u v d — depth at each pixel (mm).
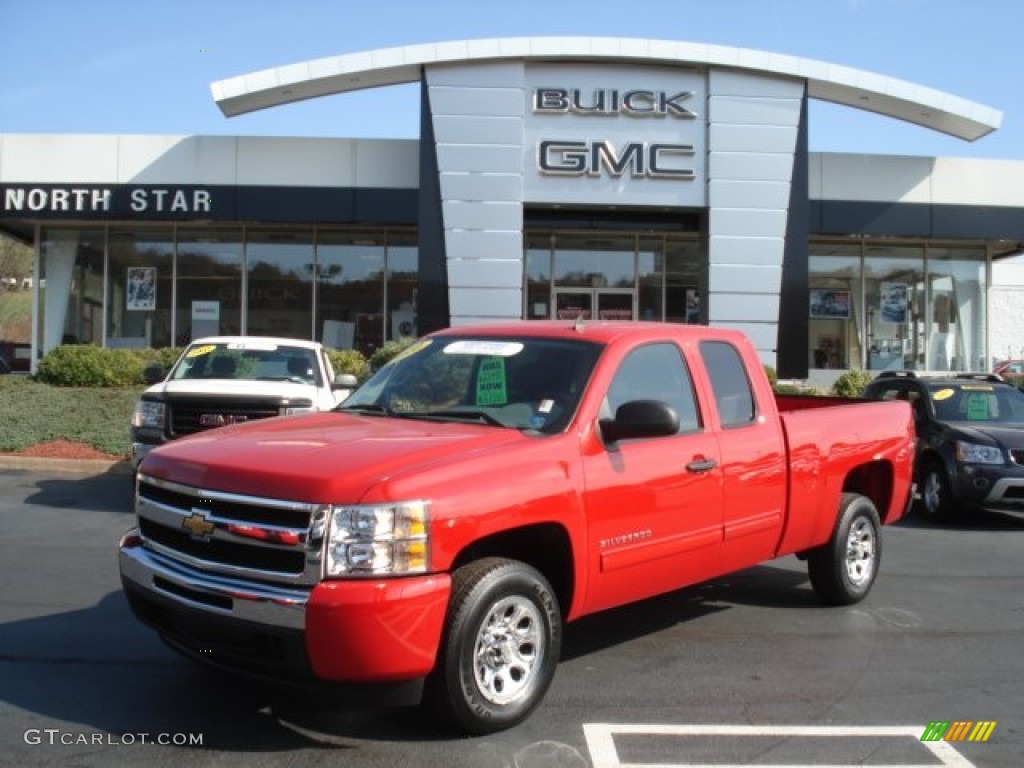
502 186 19516
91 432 14320
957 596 7219
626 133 19844
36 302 21953
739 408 5793
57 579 7004
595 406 4812
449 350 5531
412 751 4055
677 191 19922
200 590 4031
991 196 21531
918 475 11359
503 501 4176
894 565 8406
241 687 4789
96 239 22219
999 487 10266
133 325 22156
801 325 20016
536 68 19672
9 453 13516
